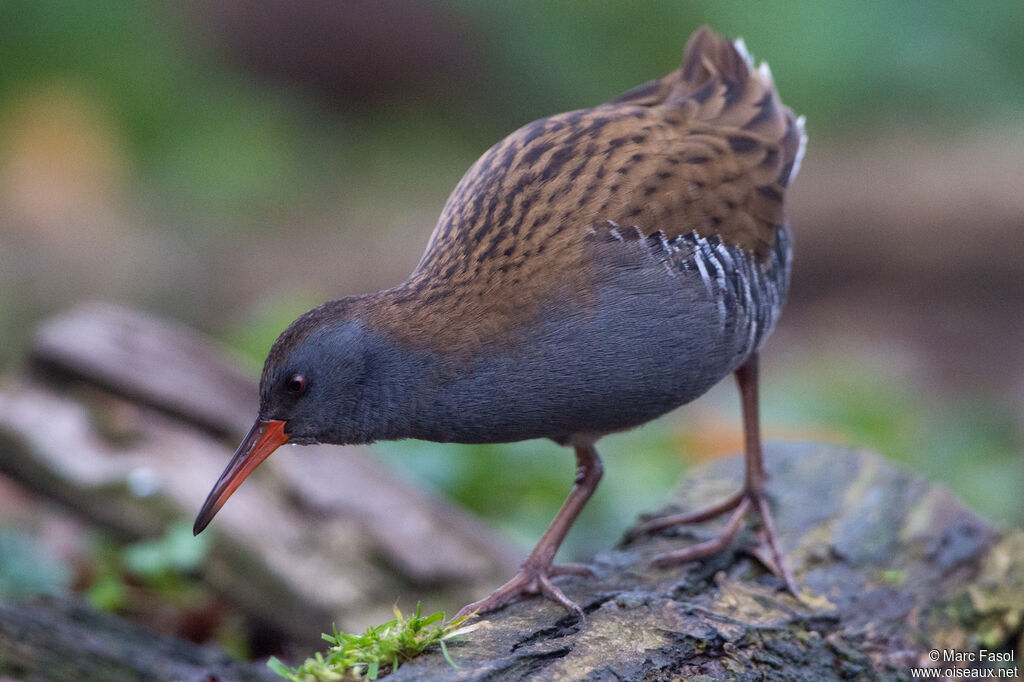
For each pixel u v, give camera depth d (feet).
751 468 27.32
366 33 84.53
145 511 33.32
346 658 19.71
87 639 26.45
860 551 26.53
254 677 26.94
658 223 23.97
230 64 85.40
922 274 69.87
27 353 35.65
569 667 20.79
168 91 80.74
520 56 85.05
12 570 30.30
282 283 67.36
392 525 33.63
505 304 23.16
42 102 77.36
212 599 32.76
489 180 24.23
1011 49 83.30
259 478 34.01
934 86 80.94
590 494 25.77
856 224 69.82
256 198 76.13
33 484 34.14
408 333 23.07
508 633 21.54
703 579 25.07
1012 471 47.52
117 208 73.77
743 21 82.28
